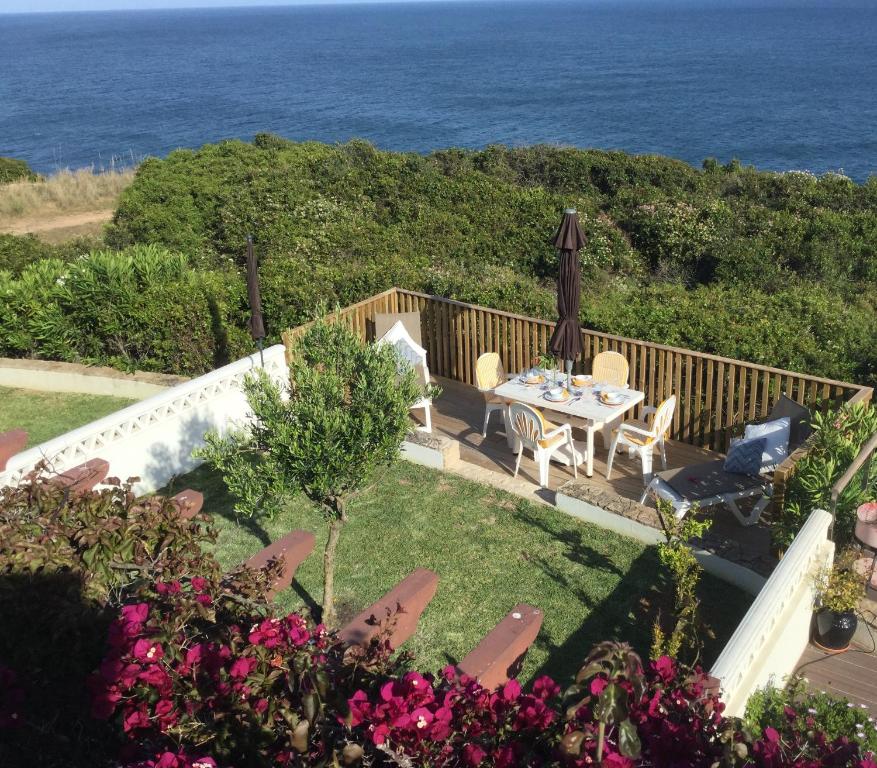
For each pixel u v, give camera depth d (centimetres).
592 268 2388
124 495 382
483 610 654
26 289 1289
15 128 9131
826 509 638
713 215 2722
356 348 625
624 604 652
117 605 358
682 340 1023
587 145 7488
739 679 490
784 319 1265
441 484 855
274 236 2428
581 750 269
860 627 614
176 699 297
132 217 2864
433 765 268
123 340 1258
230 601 363
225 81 13850
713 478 749
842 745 323
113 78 14775
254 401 582
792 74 11856
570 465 895
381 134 8431
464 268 2078
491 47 19138
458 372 1161
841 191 3228
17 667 323
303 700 272
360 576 706
